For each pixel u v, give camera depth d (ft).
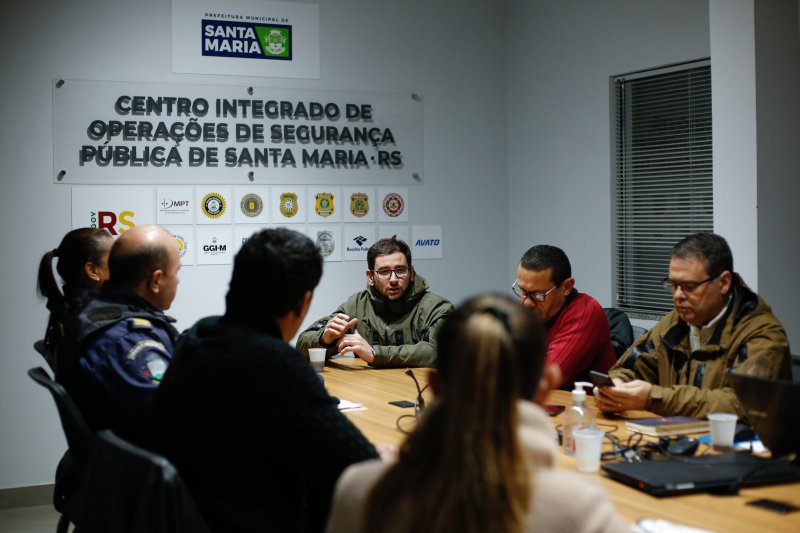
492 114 18.71
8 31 15.11
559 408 9.04
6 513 14.87
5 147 15.12
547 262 10.84
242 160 16.53
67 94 15.48
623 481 6.20
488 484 3.33
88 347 7.77
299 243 6.28
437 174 18.16
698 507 5.59
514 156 18.72
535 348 3.74
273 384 5.75
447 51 18.21
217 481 5.81
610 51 16.25
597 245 16.66
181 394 6.00
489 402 3.47
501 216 18.83
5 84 15.11
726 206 12.37
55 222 15.44
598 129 16.52
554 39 17.51
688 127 15.11
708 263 8.39
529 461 3.57
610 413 8.70
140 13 15.90
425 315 13.04
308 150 17.06
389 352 12.36
